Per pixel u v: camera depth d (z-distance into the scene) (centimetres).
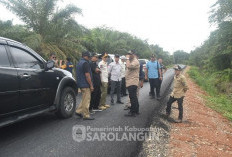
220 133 665
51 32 1409
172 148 493
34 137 499
